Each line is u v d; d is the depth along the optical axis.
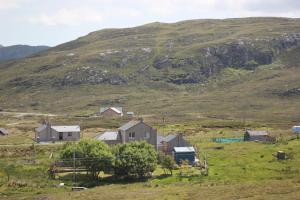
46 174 102.00
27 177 99.69
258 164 107.25
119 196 78.38
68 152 104.62
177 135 125.31
